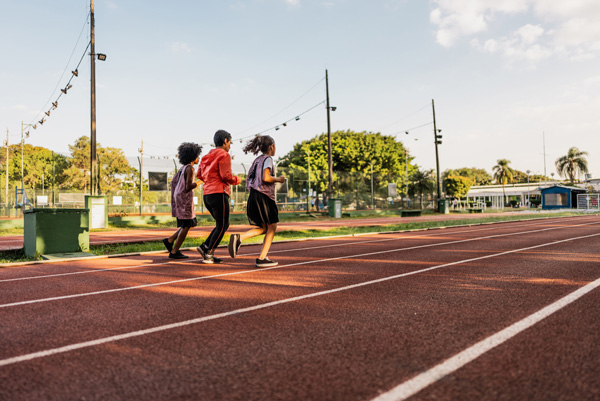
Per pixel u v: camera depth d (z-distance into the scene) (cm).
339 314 320
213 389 187
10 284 465
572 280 445
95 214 1591
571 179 6588
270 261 586
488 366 209
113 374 206
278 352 236
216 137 622
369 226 1584
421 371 204
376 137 6022
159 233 1352
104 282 474
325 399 175
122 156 2616
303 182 2809
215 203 612
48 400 177
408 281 457
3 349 245
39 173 3978
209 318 313
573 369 203
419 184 3838
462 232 1288
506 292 390
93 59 1641
